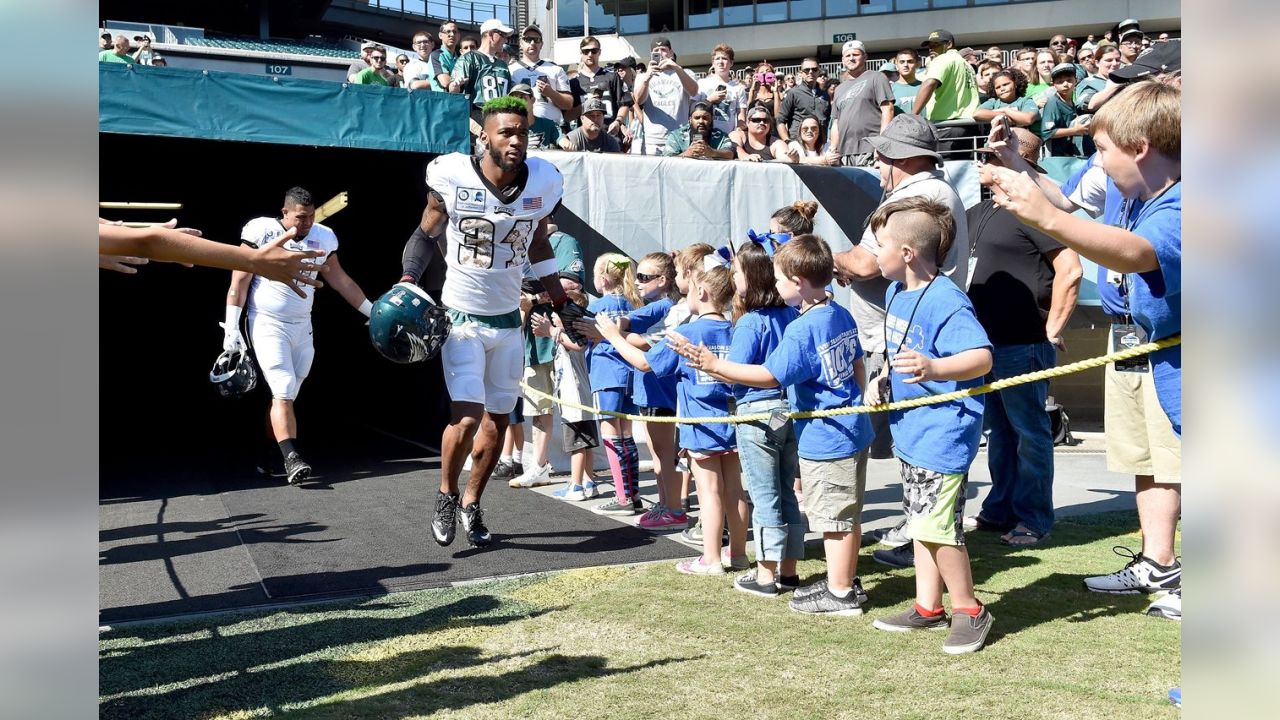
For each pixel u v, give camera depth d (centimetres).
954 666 379
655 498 708
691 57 2959
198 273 1515
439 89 1045
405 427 1061
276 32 2953
